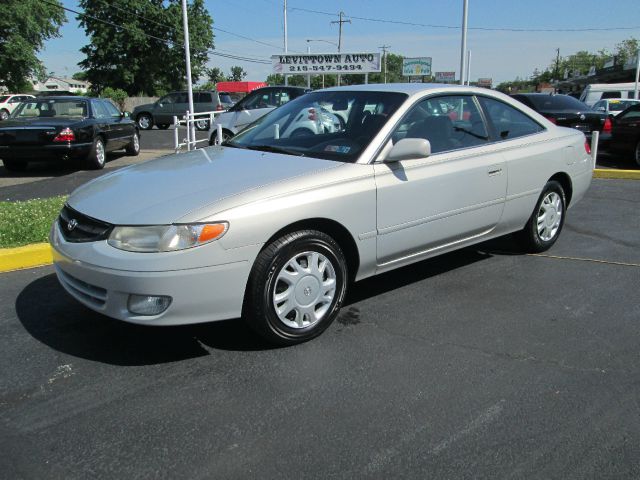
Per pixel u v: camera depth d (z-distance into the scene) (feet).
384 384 10.24
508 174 15.46
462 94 15.07
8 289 14.79
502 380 10.41
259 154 13.17
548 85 267.59
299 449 8.41
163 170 12.51
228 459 8.19
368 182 12.13
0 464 8.04
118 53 162.40
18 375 10.49
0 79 144.97
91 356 11.23
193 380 10.33
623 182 31.55
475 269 16.58
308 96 15.94
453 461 8.17
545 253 18.19
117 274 9.90
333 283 11.87
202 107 85.71
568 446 8.53
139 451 8.35
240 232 10.25
